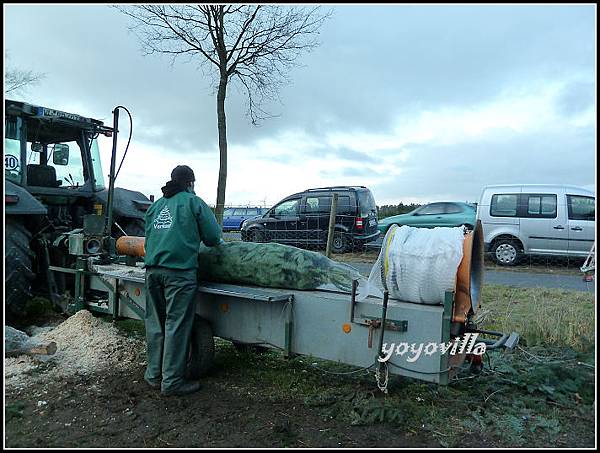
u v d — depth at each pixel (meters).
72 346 4.72
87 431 3.23
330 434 3.19
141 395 3.79
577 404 3.59
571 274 10.17
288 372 4.27
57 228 6.29
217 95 11.61
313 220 13.20
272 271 3.89
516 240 11.46
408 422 3.32
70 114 6.20
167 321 3.82
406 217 13.75
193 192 4.13
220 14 11.20
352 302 3.42
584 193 11.00
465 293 3.26
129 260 5.28
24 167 5.99
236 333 4.02
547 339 4.99
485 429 3.23
